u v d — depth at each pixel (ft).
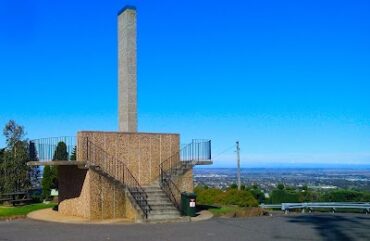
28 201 114.83
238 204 116.37
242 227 67.97
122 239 55.21
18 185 134.92
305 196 154.51
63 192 87.61
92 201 78.18
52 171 122.83
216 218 83.56
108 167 83.87
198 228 66.74
